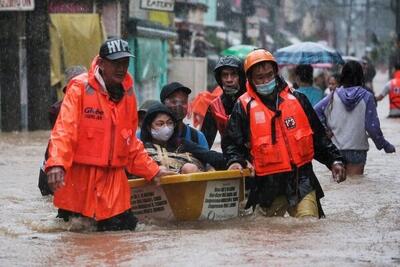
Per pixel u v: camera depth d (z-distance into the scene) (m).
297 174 9.31
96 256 7.57
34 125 28.38
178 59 39.44
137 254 7.58
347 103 14.48
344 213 10.30
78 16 28.56
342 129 14.55
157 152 9.95
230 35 59.03
